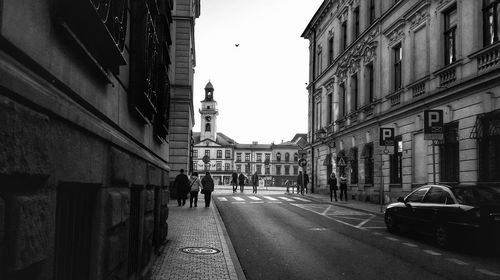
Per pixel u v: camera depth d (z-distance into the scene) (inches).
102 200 157.6
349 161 1263.5
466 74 700.0
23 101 92.1
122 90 208.2
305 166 1615.4
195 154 5492.1
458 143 719.1
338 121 1381.6
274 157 5595.5
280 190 2096.5
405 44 936.9
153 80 290.2
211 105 5541.3
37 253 96.0
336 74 1417.3
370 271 334.0
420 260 376.5
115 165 173.5
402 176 920.3
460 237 410.3
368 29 1135.6
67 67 126.9
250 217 709.3
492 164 631.8
